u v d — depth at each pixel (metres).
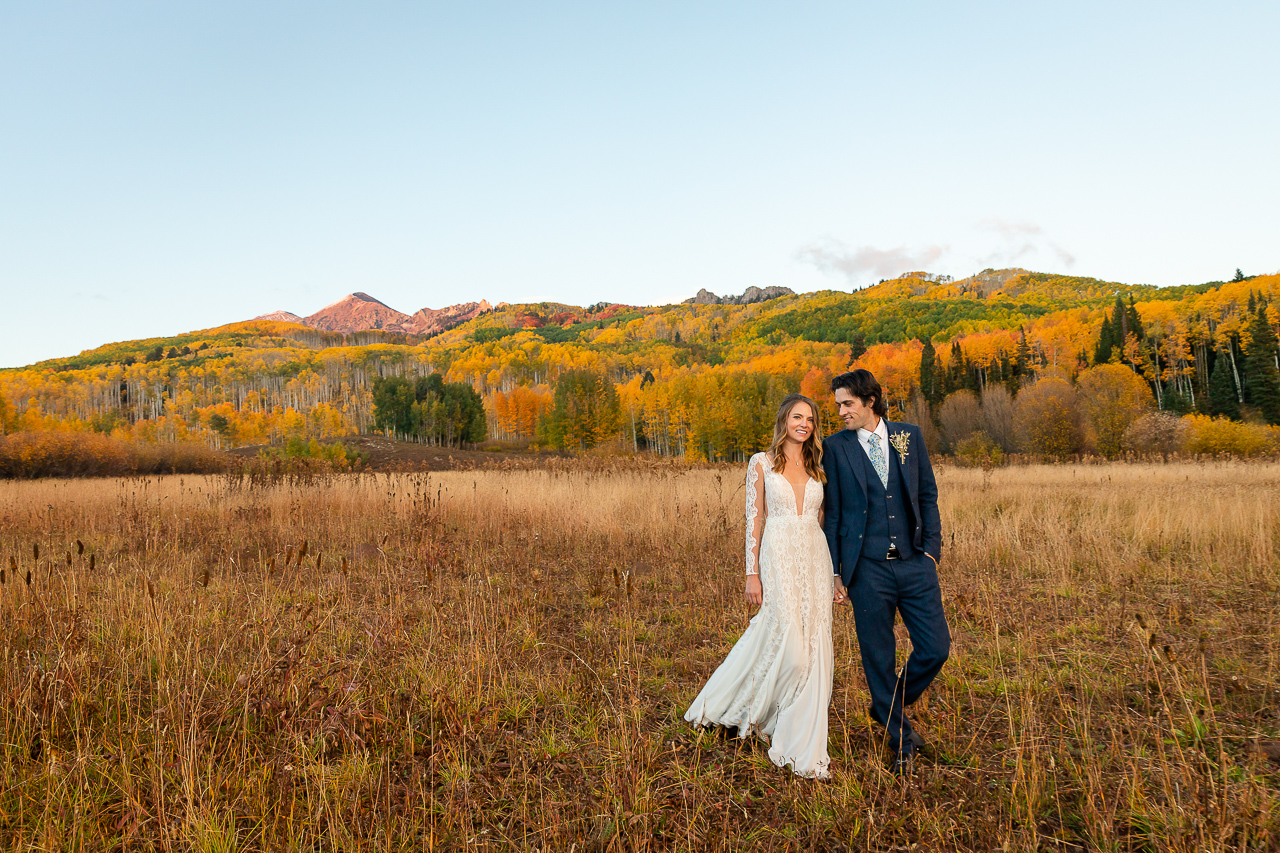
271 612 4.79
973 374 86.06
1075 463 25.42
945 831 2.34
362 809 2.60
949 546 7.62
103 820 2.49
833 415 63.84
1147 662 3.79
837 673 3.96
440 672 3.88
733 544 7.98
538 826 2.50
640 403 97.00
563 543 8.63
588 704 3.64
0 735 2.98
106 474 34.09
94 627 4.61
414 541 7.67
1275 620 4.84
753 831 2.43
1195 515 8.24
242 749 2.92
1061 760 2.91
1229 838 2.17
